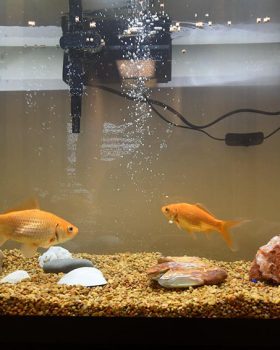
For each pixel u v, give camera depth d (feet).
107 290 1.34
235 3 1.73
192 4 1.74
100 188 1.83
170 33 1.75
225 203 1.81
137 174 1.82
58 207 1.84
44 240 1.42
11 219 1.39
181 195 1.82
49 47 1.77
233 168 1.80
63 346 1.19
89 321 1.19
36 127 1.82
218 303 1.20
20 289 1.31
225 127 1.78
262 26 1.73
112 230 1.84
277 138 1.78
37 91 1.80
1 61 1.78
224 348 1.18
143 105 1.79
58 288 1.33
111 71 1.77
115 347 1.18
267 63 1.75
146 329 1.18
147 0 1.73
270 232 1.80
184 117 1.79
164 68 1.76
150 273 1.41
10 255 1.80
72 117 1.80
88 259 1.74
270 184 1.80
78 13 1.74
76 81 1.78
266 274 1.42
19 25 1.76
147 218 1.83
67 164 1.83
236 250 1.81
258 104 1.77
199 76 1.77
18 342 1.20
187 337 1.17
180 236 1.82
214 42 1.75
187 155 1.81
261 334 1.17
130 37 1.75
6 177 1.84
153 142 1.80
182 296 1.27
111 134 1.81
